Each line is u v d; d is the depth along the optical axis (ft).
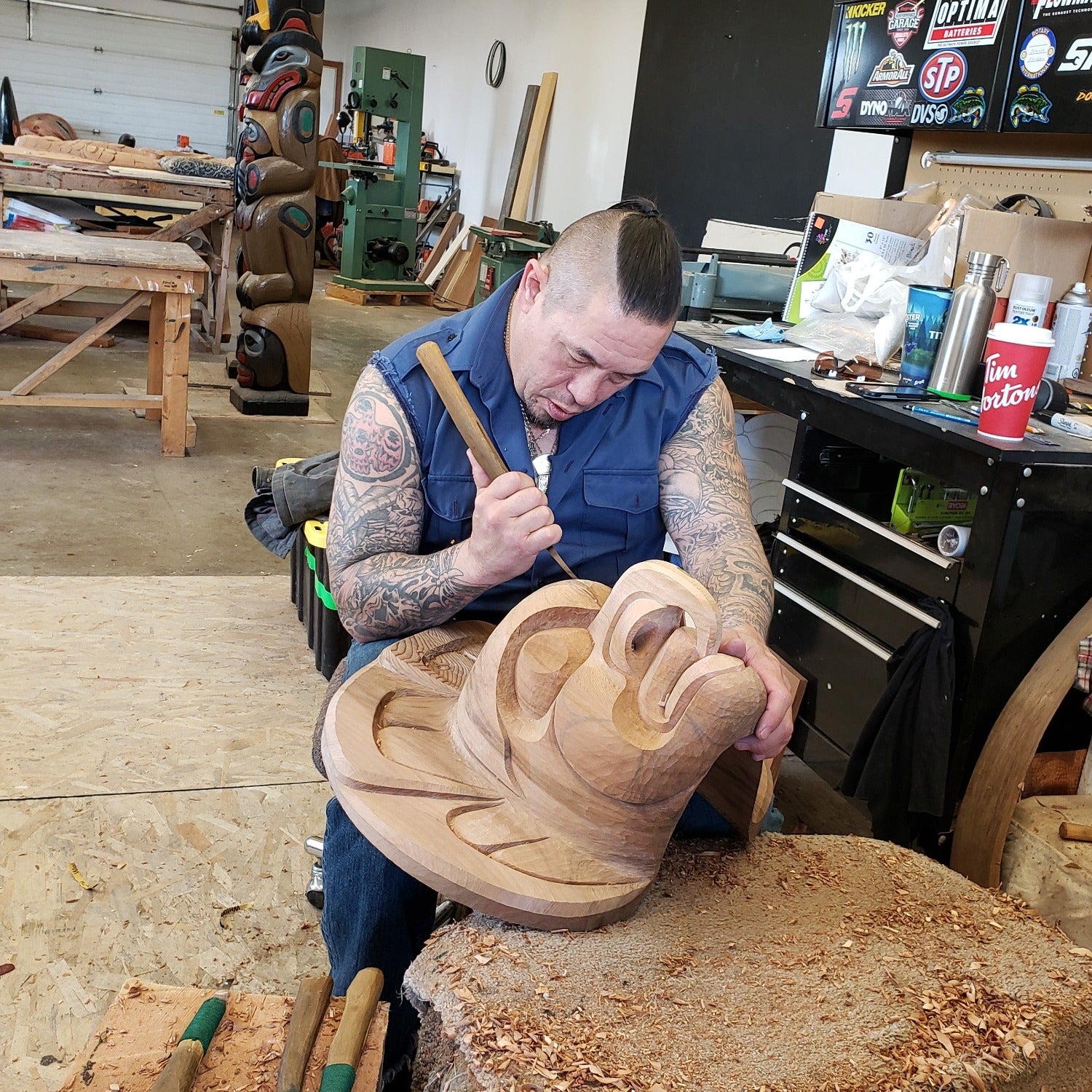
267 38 17.01
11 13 46.14
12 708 7.82
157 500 14.12
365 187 30.53
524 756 3.84
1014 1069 3.43
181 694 8.34
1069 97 8.41
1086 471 6.42
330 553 4.85
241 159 17.71
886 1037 3.44
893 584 7.54
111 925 5.98
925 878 4.47
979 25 9.09
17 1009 5.35
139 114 49.55
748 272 11.65
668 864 4.36
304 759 7.69
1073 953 4.02
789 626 8.56
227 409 18.62
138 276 14.85
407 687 4.37
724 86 20.16
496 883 3.53
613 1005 3.45
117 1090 3.23
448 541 4.95
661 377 5.17
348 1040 3.41
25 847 6.46
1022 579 6.61
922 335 8.09
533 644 3.93
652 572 3.66
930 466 6.94
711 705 3.57
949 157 10.07
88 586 10.03
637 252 4.16
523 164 28.91
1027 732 6.29
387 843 3.58
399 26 41.22
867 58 10.36
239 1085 3.30
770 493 12.59
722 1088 3.14
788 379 8.28
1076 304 8.39
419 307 31.45
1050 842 6.09
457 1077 3.28
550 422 4.85
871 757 7.10
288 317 18.12
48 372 15.01
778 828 6.21
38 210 23.65
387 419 4.73
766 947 3.87
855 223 9.93
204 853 6.63
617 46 24.61
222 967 5.82
